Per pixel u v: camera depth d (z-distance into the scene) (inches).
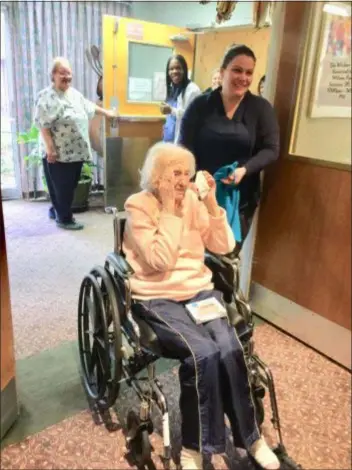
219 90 75.2
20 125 159.0
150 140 157.6
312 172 75.7
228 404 51.5
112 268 61.6
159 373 72.6
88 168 156.3
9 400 58.5
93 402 65.1
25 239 129.4
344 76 79.9
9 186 168.9
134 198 58.1
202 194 60.4
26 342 79.4
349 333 74.2
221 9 89.0
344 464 57.0
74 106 129.6
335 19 75.8
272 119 75.7
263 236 87.5
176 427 61.1
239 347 51.9
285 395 68.9
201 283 59.5
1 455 55.2
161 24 150.1
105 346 55.4
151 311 54.6
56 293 98.4
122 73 145.0
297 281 81.9
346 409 66.6
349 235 71.5
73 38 157.4
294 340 84.0
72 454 55.9
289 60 77.4
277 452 55.4
